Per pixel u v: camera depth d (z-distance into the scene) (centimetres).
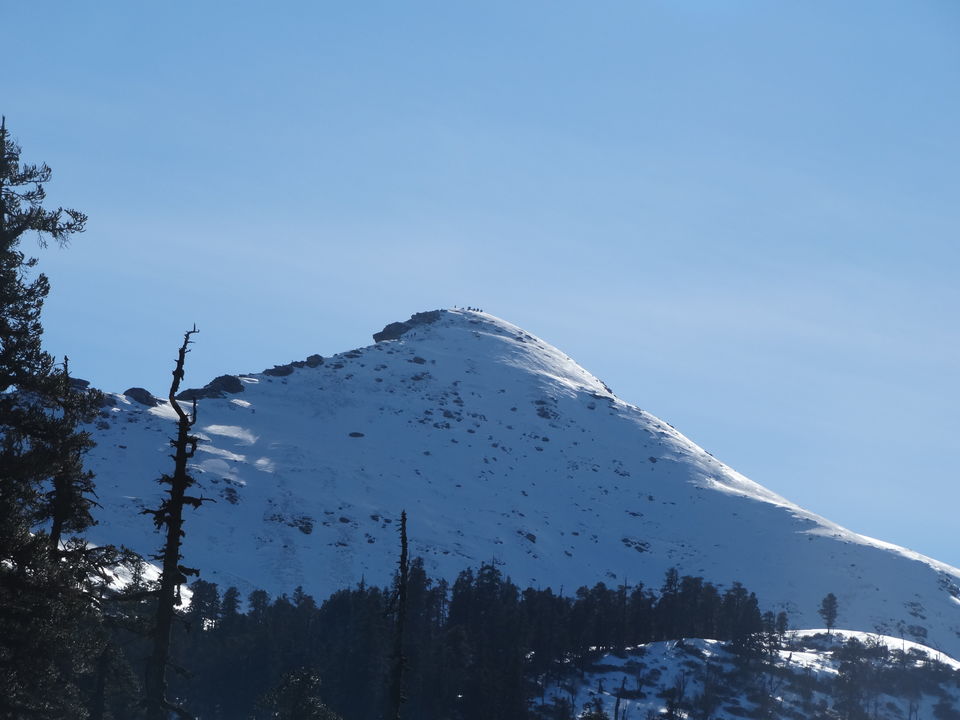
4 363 6288
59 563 5981
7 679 5847
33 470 6097
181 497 5900
